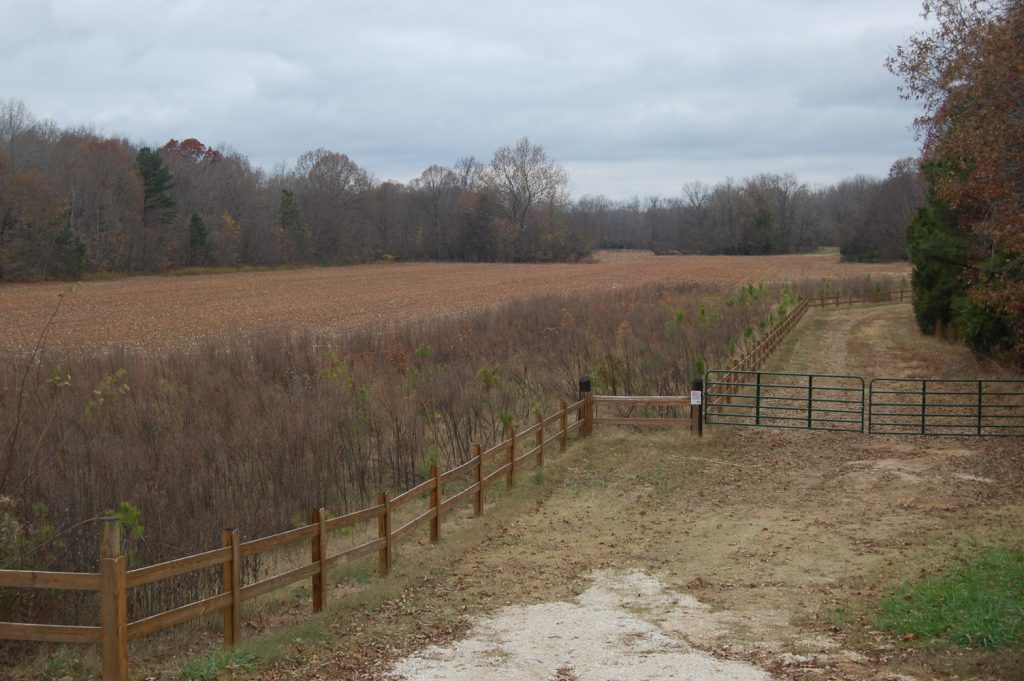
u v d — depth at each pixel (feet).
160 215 315.99
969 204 66.28
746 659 25.86
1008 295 58.65
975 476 49.96
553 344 95.45
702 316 98.73
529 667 25.70
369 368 76.59
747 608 30.99
